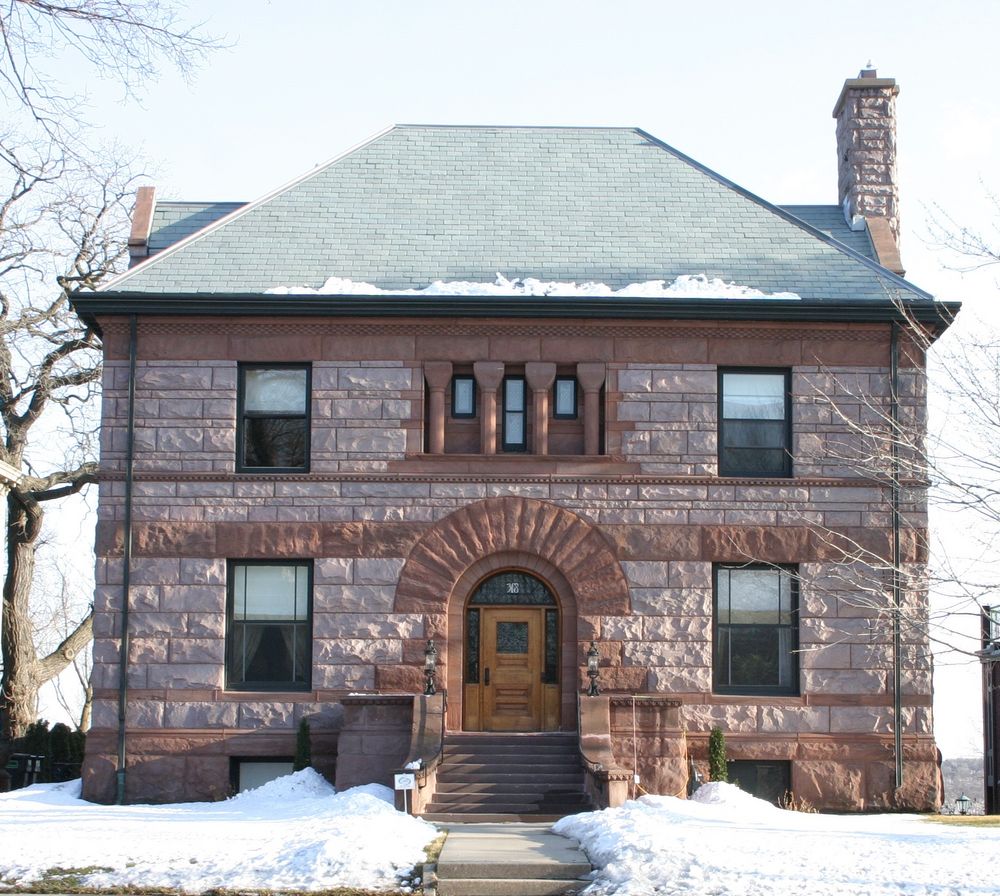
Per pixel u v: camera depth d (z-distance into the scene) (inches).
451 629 1063.6
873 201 1259.2
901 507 1072.2
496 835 810.8
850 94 1275.8
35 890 663.8
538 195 1208.2
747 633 1075.3
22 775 1217.4
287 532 1066.7
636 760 1000.2
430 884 678.5
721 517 1071.0
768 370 1095.0
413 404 1078.4
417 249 1137.4
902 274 1167.6
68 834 789.9
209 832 799.1
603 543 1065.5
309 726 1044.5
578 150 1270.9
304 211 1177.4
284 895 660.1
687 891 637.3
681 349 1086.4
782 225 1181.1
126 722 1050.7
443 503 1069.1
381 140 1268.5
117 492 1072.2
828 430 1080.8
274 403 1089.4
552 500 1070.4
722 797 977.5
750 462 1087.0
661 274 1119.6
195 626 1059.3
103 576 1064.2
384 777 999.6
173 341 1085.1
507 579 1085.8
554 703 1074.1
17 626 1432.1
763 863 678.5
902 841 746.2
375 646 1056.2
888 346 1090.1
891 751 1050.7
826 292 1099.3
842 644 1062.4
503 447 1092.5
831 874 653.3
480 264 1123.9
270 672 1069.1
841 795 1044.5
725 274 1120.2
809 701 1055.0
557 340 1085.1
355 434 1075.3
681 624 1059.9
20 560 1445.6
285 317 1079.6
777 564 1067.9
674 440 1077.1
